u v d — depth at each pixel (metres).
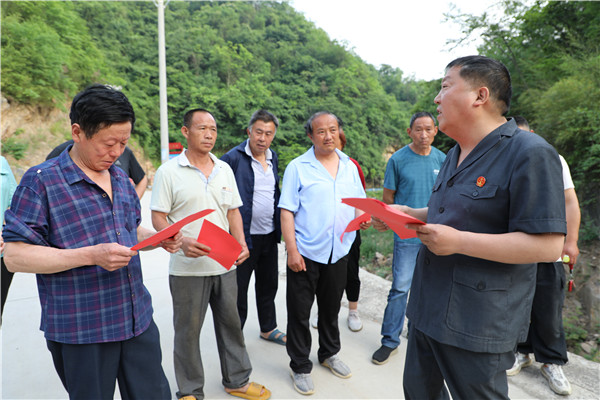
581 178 5.35
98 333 1.30
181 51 40.22
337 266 2.28
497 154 1.25
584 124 5.51
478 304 1.24
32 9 21.81
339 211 2.24
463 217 1.28
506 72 1.29
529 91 7.09
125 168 3.05
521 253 1.11
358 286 3.06
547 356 2.23
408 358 1.55
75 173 1.30
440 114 1.38
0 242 2.36
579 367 2.39
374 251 5.71
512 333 1.25
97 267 1.30
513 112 7.57
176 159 2.11
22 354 2.59
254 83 41.78
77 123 1.23
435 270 1.37
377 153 41.84
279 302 3.63
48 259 1.16
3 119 17.09
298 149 37.25
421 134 2.68
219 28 51.50
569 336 3.49
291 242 2.22
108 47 35.25
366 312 3.38
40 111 19.09
